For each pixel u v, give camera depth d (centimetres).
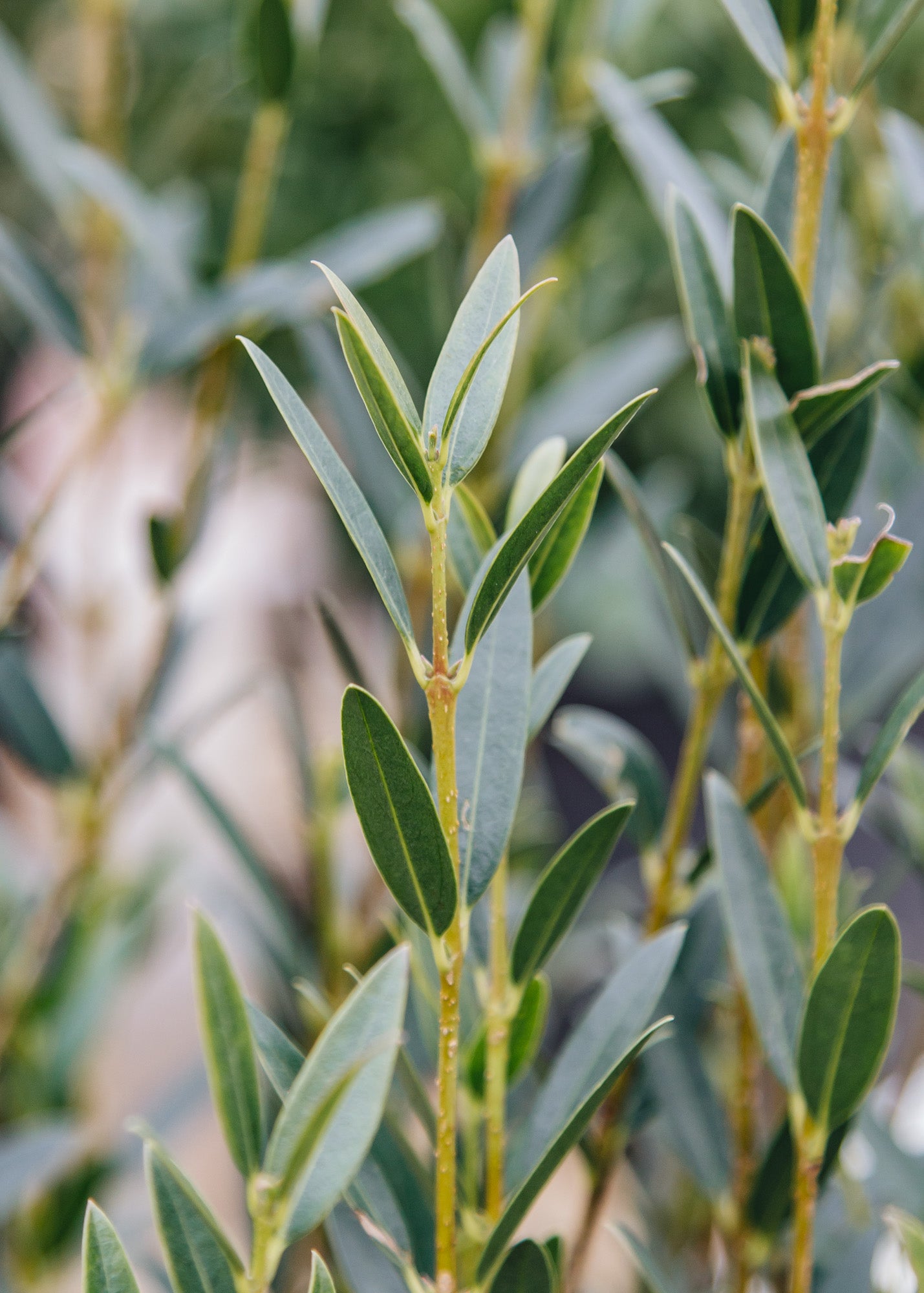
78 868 88
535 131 100
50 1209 86
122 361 82
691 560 69
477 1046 57
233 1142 52
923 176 73
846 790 69
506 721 55
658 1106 65
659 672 85
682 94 77
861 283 82
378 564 51
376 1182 56
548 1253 55
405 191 204
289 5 77
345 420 82
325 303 78
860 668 69
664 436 205
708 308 58
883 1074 80
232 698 87
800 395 57
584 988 110
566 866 55
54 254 144
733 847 58
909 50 127
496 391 52
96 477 125
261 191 84
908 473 75
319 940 78
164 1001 144
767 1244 60
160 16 178
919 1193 63
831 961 54
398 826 51
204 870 107
